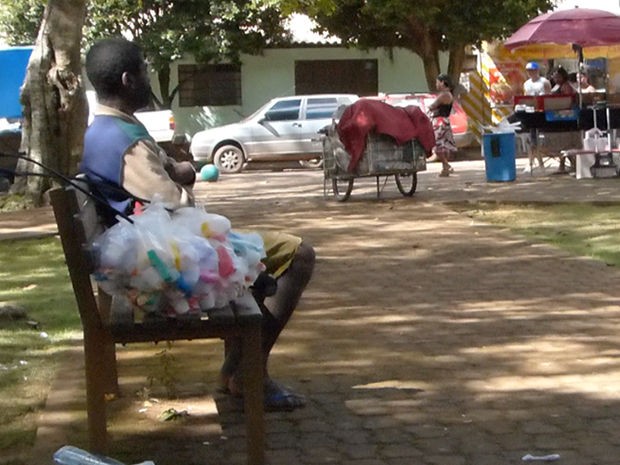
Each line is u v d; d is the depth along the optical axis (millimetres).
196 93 35562
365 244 12320
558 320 8094
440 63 36375
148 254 4676
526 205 15938
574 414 5867
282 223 14602
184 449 5445
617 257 11008
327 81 36094
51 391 6398
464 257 11195
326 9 23844
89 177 5285
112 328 4781
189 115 35625
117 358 7211
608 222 13680
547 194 17016
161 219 4832
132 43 5625
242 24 33719
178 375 6793
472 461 5199
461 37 30781
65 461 4023
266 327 5758
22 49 24891
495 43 31266
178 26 32906
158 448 5461
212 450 5434
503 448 5371
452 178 21266
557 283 9609
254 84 35750
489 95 30797
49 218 16234
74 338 7863
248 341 4895
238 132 28953
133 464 5199
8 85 24859
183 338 4859
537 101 20766
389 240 12594
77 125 18484
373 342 7562
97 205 5297
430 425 5738
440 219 14539
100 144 5305
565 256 11070
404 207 16125
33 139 18406
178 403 6191
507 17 30297
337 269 10641
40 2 30891
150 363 7094
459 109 29781
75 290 4848
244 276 4930
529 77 27719
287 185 22156
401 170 17219
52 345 7676
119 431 5719
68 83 18297
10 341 7754
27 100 18469
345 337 7734
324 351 7344
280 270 5668
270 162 29766
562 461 5172
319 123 29219
